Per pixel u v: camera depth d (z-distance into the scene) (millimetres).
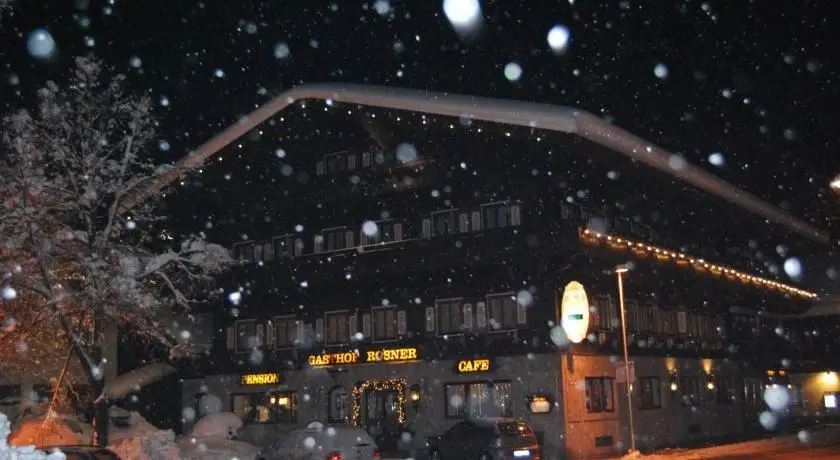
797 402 62500
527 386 34906
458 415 36438
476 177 36906
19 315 25844
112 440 32531
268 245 43125
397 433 37562
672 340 44062
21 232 25016
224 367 43219
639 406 40094
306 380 40969
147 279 30125
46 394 39656
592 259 36750
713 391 48344
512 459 28547
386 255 38344
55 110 27047
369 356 38562
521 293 35531
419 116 35500
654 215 43281
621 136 34219
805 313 61750
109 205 30266
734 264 51094
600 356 37375
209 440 36000
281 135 41000
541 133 32906
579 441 34594
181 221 43969
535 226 35094
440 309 37562
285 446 24531
